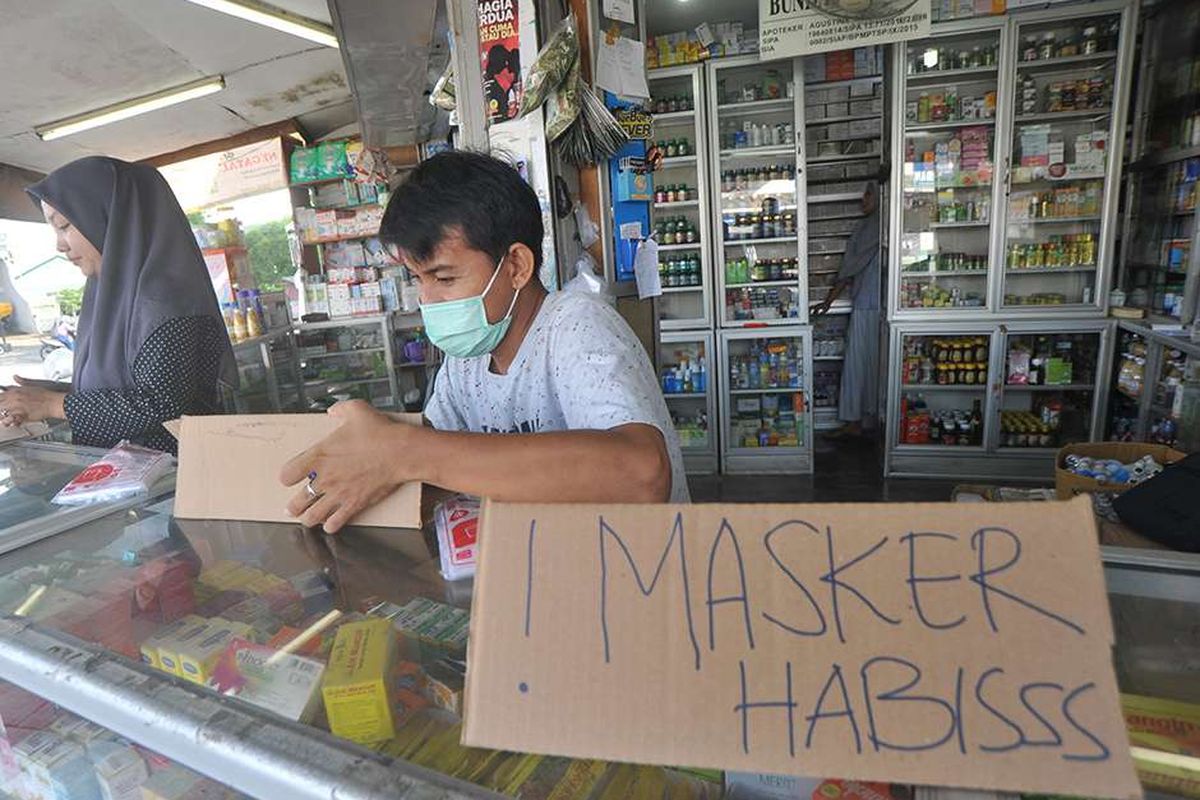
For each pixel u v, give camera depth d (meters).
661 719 0.41
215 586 0.81
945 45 3.69
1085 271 3.79
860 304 4.43
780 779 0.48
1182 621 0.58
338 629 0.67
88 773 0.66
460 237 0.94
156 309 1.62
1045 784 0.35
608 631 0.43
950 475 3.89
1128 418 3.53
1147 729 0.47
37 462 1.39
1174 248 3.17
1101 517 1.94
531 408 1.10
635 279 2.39
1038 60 3.48
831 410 4.92
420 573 0.80
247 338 4.01
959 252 4.00
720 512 0.44
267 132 5.62
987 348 3.84
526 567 0.46
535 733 0.43
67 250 1.75
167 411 1.60
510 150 1.80
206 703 0.55
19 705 0.72
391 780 0.44
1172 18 3.26
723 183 4.16
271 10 3.75
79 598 0.80
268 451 0.95
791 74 4.23
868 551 0.41
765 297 4.30
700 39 3.88
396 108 3.73
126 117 4.86
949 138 3.81
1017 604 0.38
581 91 1.79
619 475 0.75
